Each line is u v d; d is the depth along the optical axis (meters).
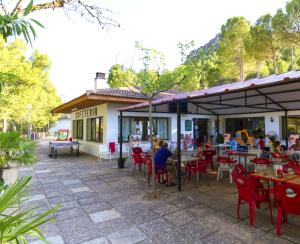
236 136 11.91
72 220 3.74
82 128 14.50
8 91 8.22
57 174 7.43
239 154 7.02
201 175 7.04
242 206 4.34
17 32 1.59
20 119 18.16
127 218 3.81
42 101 19.84
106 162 9.89
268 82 3.68
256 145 10.45
